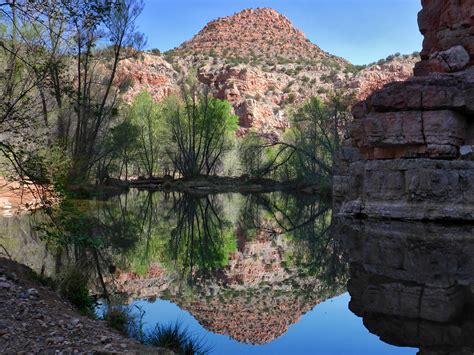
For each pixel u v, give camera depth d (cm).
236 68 15500
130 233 1858
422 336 660
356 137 2634
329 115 4712
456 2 2511
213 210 3053
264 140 8138
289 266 1316
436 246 1442
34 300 632
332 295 941
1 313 559
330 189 4491
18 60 1374
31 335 509
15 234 1474
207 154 5900
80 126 2955
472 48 2447
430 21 2798
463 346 611
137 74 13188
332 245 1627
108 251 1423
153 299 905
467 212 2028
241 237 1936
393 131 2252
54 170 1179
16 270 771
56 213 1142
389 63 14938
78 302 748
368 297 899
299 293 988
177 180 5638
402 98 2222
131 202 3306
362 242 1599
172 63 16100
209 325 746
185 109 6312
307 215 2794
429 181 2086
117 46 3297
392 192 2230
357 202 2375
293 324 762
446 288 933
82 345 493
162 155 6769
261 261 1408
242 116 13838
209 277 1170
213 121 5962
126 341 531
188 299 927
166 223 2273
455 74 2291
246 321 778
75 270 820
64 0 900
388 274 1094
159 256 1429
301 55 19025
